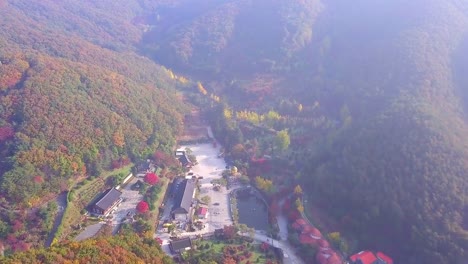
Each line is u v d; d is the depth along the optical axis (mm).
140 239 145625
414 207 161125
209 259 153375
